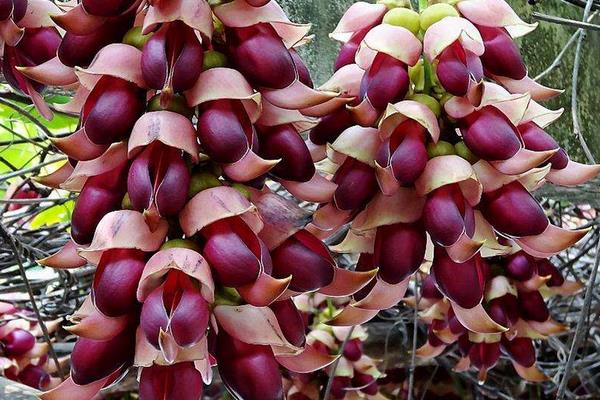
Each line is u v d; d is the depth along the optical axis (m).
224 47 0.60
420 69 0.66
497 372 1.55
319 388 1.17
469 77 0.62
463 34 0.63
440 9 0.64
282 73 0.59
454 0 0.66
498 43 0.66
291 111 0.61
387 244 0.64
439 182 0.62
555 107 1.07
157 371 0.58
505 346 0.93
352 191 0.64
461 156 0.64
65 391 0.60
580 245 1.41
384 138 0.63
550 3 1.03
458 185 0.64
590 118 1.07
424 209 0.63
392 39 0.63
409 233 0.64
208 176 0.58
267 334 0.58
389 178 0.62
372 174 0.65
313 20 0.99
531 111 0.65
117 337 0.58
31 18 0.69
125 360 0.59
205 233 0.57
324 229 0.66
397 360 1.48
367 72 0.64
